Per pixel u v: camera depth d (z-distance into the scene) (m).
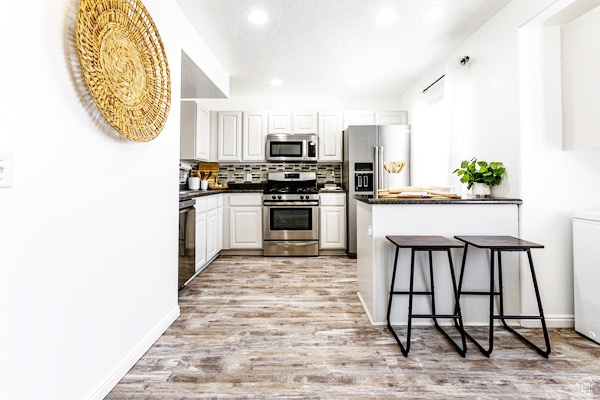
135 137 1.57
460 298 2.17
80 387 1.27
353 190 4.23
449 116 2.94
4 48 0.95
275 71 3.68
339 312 2.37
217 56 3.23
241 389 1.46
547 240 2.12
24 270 1.02
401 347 1.79
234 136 4.55
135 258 1.69
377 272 2.17
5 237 0.95
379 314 2.17
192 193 3.05
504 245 1.74
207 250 3.56
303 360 1.71
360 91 4.53
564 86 2.10
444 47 3.02
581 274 1.99
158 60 1.81
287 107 4.80
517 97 2.16
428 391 1.44
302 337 1.97
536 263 2.12
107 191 1.44
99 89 1.29
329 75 3.82
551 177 2.12
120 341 1.55
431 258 2.10
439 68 3.47
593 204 2.12
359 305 2.51
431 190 2.49
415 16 2.46
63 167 1.18
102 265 1.41
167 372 1.59
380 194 2.46
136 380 1.53
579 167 2.12
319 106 4.81
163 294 2.04
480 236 2.08
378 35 2.78
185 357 1.73
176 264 2.24
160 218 1.99
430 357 1.74
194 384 1.50
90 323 1.33
